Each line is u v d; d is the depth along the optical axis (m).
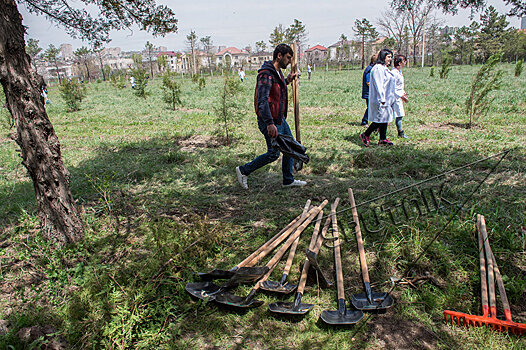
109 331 2.39
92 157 7.63
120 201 4.89
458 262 3.13
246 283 3.05
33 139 3.34
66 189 3.59
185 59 73.88
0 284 3.28
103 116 14.97
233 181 5.62
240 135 9.08
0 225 4.45
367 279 2.88
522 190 4.49
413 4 7.29
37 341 2.40
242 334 2.56
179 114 14.20
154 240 3.71
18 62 3.17
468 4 6.34
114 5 5.62
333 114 12.06
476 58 60.25
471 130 8.47
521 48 56.94
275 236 3.59
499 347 2.33
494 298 2.60
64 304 2.89
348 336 2.49
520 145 6.65
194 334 2.58
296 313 2.63
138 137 9.93
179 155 7.09
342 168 6.01
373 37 64.12
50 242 3.63
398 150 6.62
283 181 5.16
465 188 4.57
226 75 8.60
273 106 4.64
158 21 5.98
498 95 13.71
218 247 3.59
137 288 2.83
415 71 38.59
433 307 2.74
